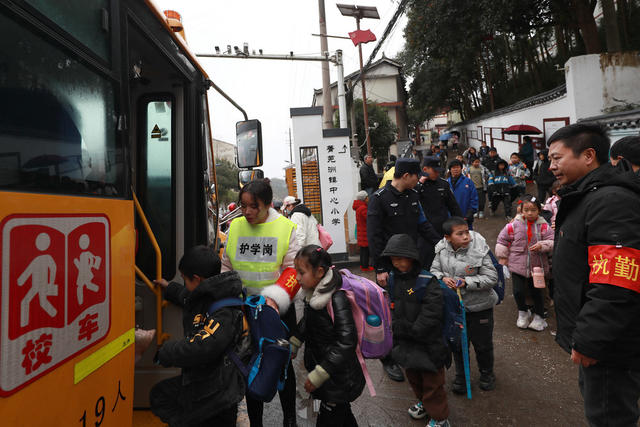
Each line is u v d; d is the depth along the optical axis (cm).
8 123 99
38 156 109
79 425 119
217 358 176
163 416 177
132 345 154
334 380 197
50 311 107
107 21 152
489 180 963
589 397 170
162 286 223
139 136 266
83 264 124
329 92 1243
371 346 209
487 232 852
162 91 262
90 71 139
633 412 163
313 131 734
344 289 204
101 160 142
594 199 161
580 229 167
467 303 299
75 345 117
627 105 1020
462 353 298
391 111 2875
